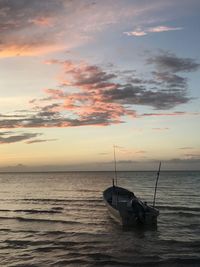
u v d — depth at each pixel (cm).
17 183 10350
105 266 1830
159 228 2800
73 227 2906
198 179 11562
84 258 1975
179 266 1823
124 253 2072
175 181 10238
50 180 12375
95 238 2470
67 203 4719
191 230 2725
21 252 2128
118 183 9394
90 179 12794
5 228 2900
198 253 2064
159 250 2133
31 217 3491
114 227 2878
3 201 5066
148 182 9731
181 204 4438
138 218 2639
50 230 2792
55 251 2136
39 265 1862
